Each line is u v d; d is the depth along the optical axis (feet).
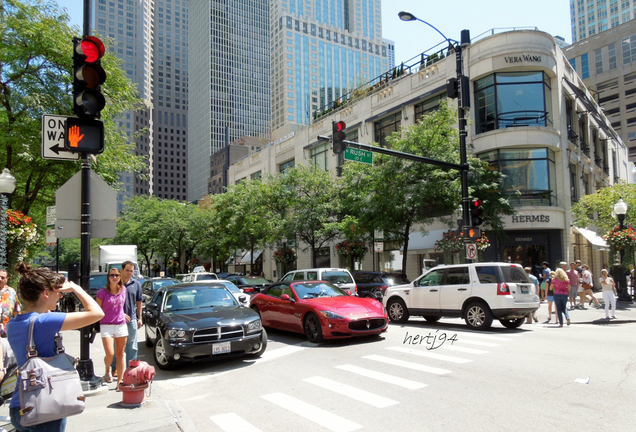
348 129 106.01
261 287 70.33
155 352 27.78
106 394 20.11
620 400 18.40
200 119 518.78
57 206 20.81
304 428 16.17
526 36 75.20
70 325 10.05
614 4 411.13
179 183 595.06
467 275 40.34
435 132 63.87
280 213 91.81
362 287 60.90
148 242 156.25
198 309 29.76
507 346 30.99
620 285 63.16
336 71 545.85
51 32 47.93
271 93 539.70
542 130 74.02
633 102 249.96
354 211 75.46
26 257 48.49
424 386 21.16
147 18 570.05
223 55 517.14
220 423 17.07
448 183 61.72
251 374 25.03
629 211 77.77
